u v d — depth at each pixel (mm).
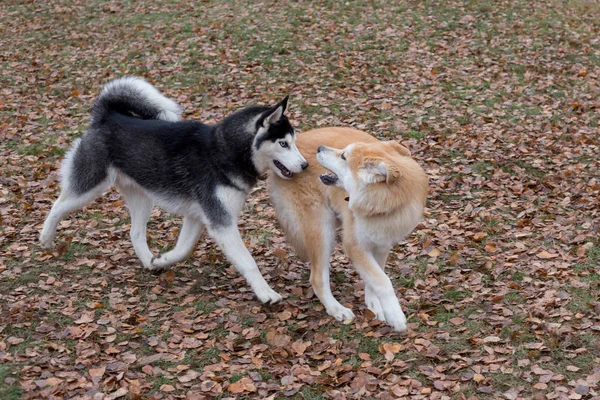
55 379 3908
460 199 6801
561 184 6949
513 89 10055
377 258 4766
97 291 5102
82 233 6145
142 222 5516
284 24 13062
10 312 4656
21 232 6070
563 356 4160
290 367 4172
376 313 4770
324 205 4840
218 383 3975
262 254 5895
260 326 4680
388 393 3840
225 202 4902
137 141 5168
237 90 10188
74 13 14203
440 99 9641
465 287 5125
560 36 12547
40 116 9281
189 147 5008
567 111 9172
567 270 5273
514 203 6609
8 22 13805
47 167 7629
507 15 13617
